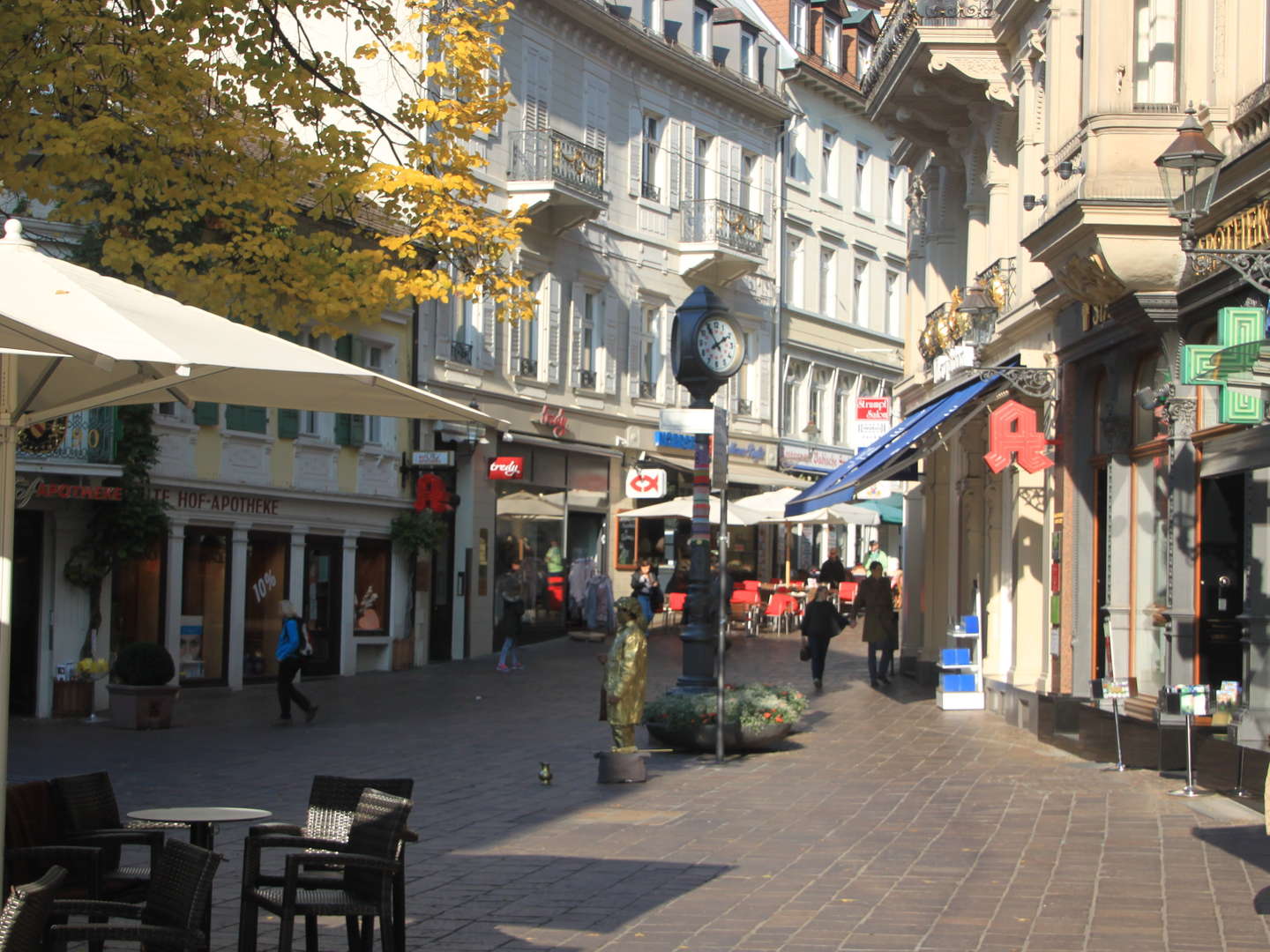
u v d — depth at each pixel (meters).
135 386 7.24
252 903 7.54
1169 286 15.05
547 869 10.80
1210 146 11.45
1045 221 16.03
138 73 13.72
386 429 32.16
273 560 28.81
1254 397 12.14
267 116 14.81
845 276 53.66
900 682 28.12
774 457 49.16
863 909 9.38
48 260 6.95
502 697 25.77
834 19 53.06
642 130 42.19
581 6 38.34
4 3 13.18
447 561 34.44
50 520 22.92
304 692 26.80
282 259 14.17
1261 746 13.71
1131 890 9.80
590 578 39.50
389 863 7.29
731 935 8.72
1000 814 13.03
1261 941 8.44
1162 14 15.26
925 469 28.31
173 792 14.83
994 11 21.69
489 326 35.66
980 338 23.11
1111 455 17.30
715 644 19.81
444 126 15.61
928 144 26.06
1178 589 14.99
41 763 17.05
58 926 6.57
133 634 25.22
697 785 15.20
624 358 41.69
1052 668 19.23
